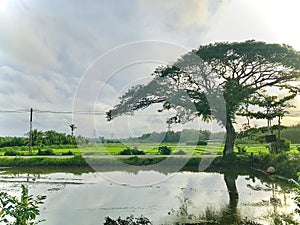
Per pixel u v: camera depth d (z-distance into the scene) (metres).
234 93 16.56
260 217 6.20
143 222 5.94
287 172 12.04
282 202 7.51
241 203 7.43
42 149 24.67
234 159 15.58
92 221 6.02
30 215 3.67
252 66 17.61
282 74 17.50
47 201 7.69
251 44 17.20
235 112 16.64
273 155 14.39
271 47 17.22
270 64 17.36
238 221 5.96
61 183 10.67
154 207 7.05
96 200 7.79
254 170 14.30
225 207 7.05
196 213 6.54
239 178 11.78
